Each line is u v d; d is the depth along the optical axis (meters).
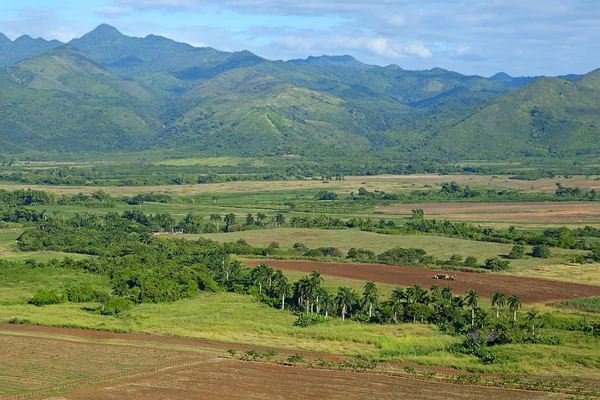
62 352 139.25
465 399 115.06
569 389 122.25
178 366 131.00
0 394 113.50
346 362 136.62
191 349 143.75
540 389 122.12
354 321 174.75
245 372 127.62
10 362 131.62
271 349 146.25
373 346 151.25
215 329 160.88
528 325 164.50
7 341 146.62
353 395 115.75
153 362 133.38
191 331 158.88
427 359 139.50
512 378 128.50
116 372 126.50
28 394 113.69
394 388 120.19
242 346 148.38
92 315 174.00
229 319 170.25
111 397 112.69
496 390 121.00
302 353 143.88
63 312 175.00
